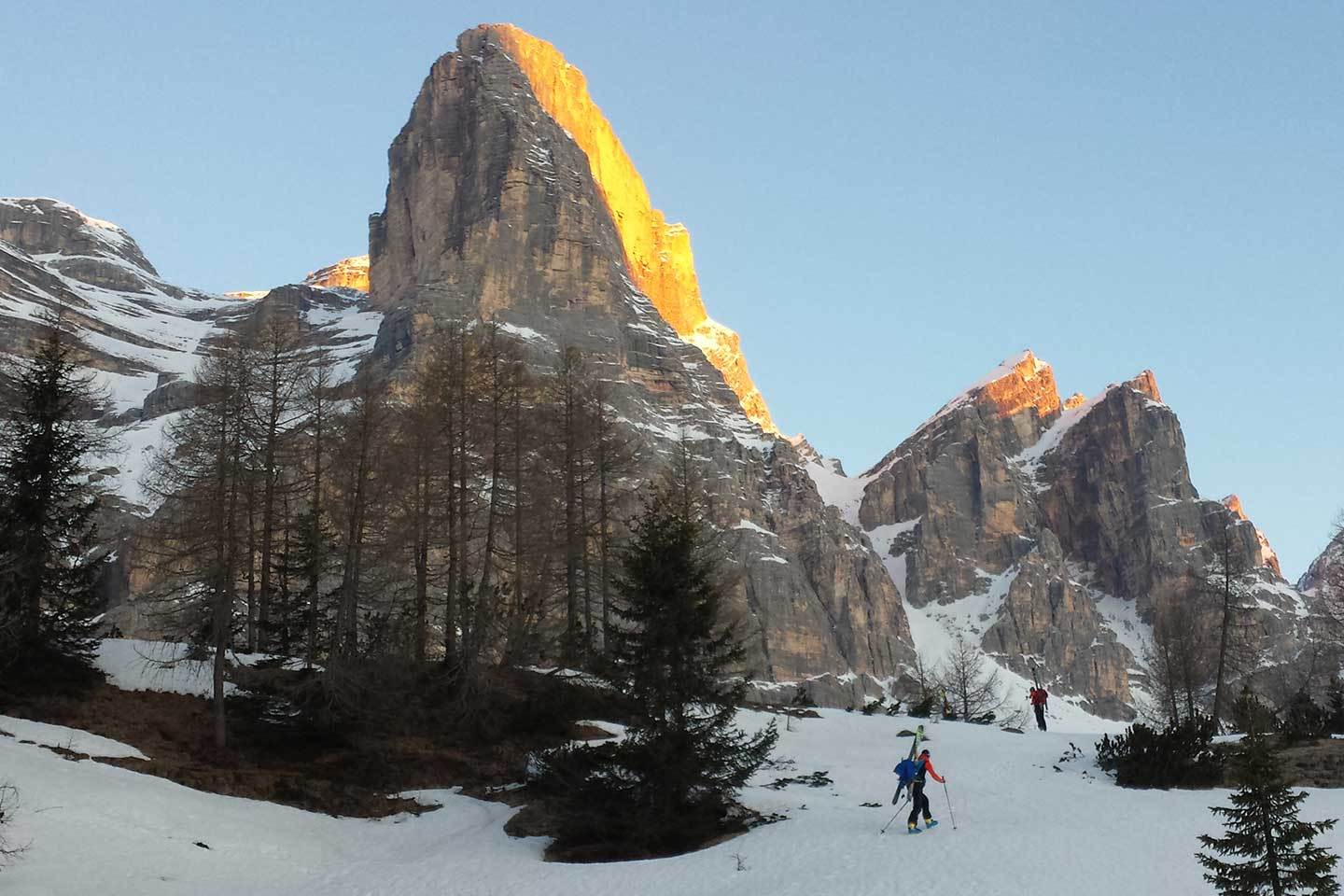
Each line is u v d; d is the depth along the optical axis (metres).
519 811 34.16
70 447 39.59
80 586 38.97
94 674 38.94
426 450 46.38
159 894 25.48
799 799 34.19
